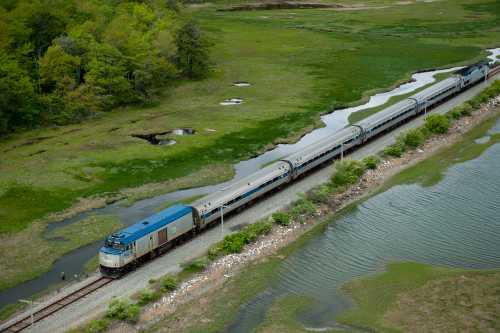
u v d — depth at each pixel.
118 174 104.81
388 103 144.12
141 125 131.38
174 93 157.50
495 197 90.00
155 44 162.50
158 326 61.09
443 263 71.81
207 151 115.75
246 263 73.12
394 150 108.56
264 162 110.50
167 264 72.75
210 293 66.81
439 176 98.19
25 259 77.00
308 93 156.12
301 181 97.88
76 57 138.62
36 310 64.88
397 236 79.19
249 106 145.38
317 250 76.00
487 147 110.38
